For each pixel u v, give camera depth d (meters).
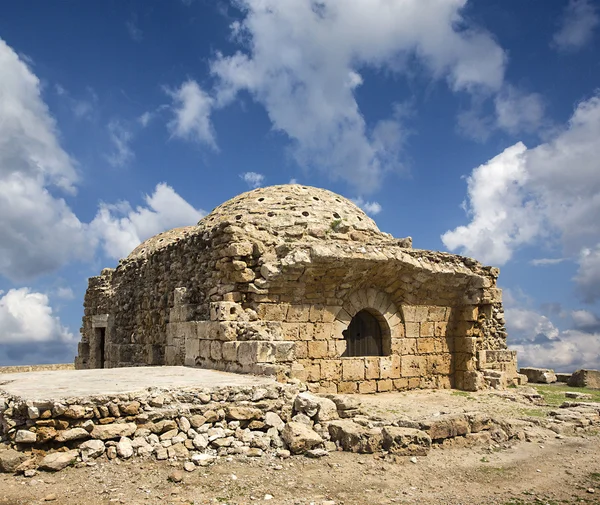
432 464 9.39
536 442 11.46
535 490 8.30
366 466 8.98
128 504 6.83
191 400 9.64
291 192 20.30
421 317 18.30
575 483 8.72
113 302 24.70
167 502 6.96
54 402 8.29
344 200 21.33
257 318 14.98
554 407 15.95
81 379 11.62
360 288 16.97
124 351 22.78
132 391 9.16
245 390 10.23
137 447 8.43
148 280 21.39
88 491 7.14
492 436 11.33
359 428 10.10
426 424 10.57
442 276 18.06
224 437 9.28
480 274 19.25
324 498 7.51
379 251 16.36
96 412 8.61
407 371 17.78
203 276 16.84
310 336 15.81
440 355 18.75
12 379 11.67
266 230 16.48
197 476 7.93
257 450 9.06
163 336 19.33
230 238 15.44
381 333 17.83
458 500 7.72
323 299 16.16
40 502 6.73
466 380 18.64
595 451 10.89
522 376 22.00
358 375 16.56
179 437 8.89
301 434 9.43
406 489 8.06
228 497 7.29
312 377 15.69
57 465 7.69
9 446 8.05
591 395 19.73
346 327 16.52
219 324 14.70
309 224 17.98
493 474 9.05
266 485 7.84
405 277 17.38
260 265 15.34
